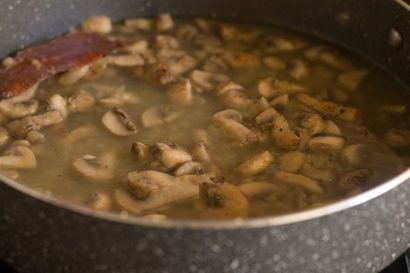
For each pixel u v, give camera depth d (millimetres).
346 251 412
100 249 395
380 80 573
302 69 574
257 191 462
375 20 578
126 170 479
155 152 483
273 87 555
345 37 605
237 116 521
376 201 404
